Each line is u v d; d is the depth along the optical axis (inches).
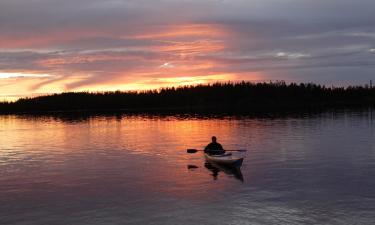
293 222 555.2
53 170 984.9
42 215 609.9
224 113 4028.1
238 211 606.9
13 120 3631.9
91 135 1957.4
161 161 1093.1
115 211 621.0
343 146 1307.8
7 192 756.0
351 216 576.4
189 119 3154.5
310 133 1748.3
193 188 757.3
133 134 1973.4
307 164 986.1
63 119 3597.4
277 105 6151.6
